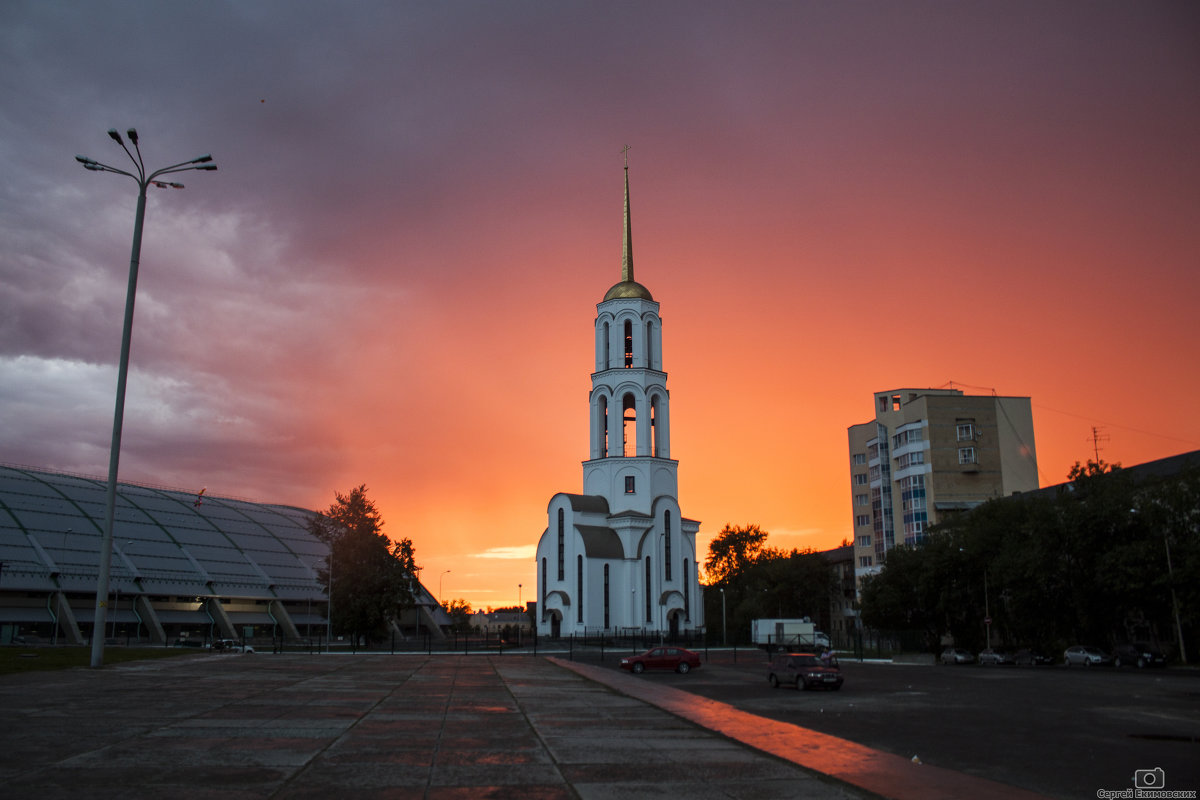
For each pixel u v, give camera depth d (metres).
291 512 147.25
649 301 99.50
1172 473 67.31
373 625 75.06
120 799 10.95
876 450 104.94
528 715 21.64
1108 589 57.84
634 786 12.71
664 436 97.56
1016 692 34.78
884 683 40.69
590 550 89.88
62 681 28.05
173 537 112.06
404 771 13.38
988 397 96.62
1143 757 17.86
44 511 104.62
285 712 20.61
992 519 72.31
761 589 125.81
